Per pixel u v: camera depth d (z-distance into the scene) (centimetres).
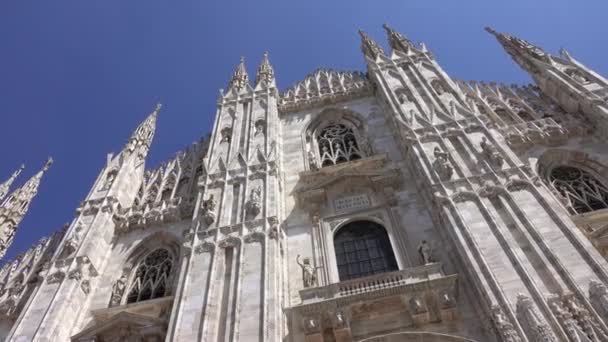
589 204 2467
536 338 1493
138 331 2208
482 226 2014
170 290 2533
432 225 2391
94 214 2933
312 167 3128
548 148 2780
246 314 1942
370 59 3819
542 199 2070
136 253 2836
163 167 3700
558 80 3114
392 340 1814
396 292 1948
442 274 1989
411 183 2694
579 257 1791
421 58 3619
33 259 3008
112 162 3434
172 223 2948
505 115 3275
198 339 1881
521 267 1786
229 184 2767
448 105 2936
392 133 3200
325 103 3778
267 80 3984
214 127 3425
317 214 2644
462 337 1755
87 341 2216
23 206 3491
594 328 1511
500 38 3912
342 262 2386
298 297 2192
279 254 2283
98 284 2638
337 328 1886
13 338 2159
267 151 3003
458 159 2444
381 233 2497
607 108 2692
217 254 2275
